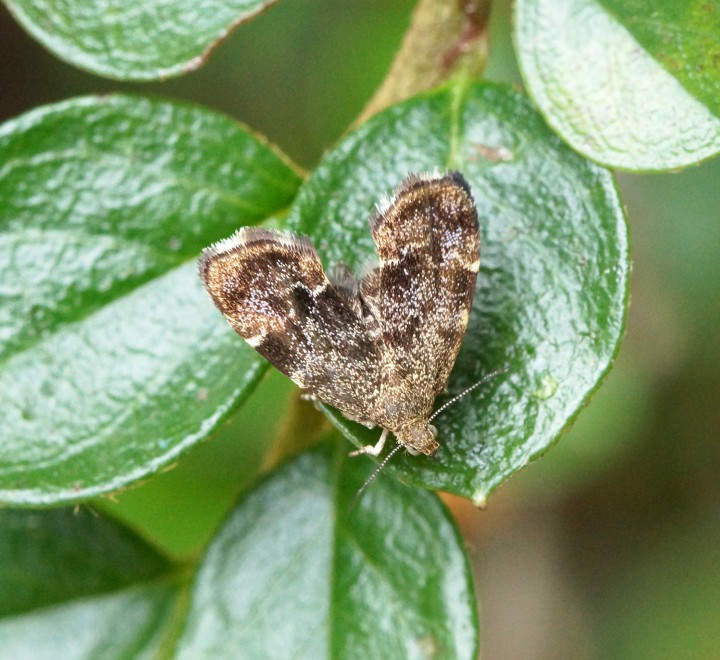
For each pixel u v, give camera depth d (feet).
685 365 0.37
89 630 0.29
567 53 0.28
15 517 0.30
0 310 0.29
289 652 0.29
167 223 0.29
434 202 0.28
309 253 0.28
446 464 0.28
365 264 0.28
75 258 0.29
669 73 0.28
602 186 0.28
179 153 0.29
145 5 0.29
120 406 0.28
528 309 0.28
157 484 0.35
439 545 0.29
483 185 0.28
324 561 0.29
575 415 0.28
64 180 0.29
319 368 0.29
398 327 0.28
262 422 0.35
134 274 0.29
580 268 0.28
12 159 0.29
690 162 0.28
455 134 0.28
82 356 0.29
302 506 0.29
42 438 0.28
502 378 0.28
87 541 0.30
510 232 0.28
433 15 0.29
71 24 0.29
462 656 0.28
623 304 0.28
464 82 0.29
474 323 0.28
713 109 0.28
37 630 0.29
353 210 0.28
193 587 0.29
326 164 0.28
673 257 0.36
